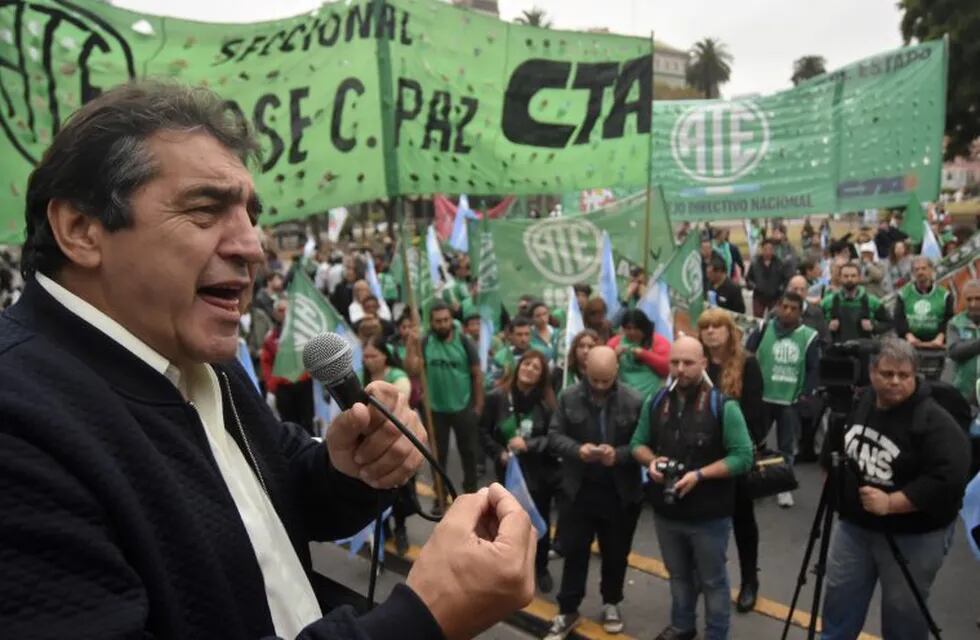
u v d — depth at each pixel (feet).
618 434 14.38
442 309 21.25
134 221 3.05
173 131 3.13
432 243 39.45
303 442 4.64
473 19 17.38
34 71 12.84
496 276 26.30
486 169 17.97
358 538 17.38
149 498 2.87
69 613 2.37
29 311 3.15
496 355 23.49
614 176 19.53
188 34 14.37
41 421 2.58
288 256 89.10
